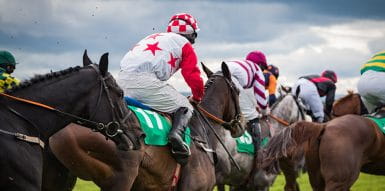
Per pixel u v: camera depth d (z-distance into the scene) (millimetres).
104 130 6242
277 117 11953
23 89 5828
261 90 10383
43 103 5871
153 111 7418
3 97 5652
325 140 8805
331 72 17562
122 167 6703
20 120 5695
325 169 8758
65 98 5996
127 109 6516
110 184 6723
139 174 7047
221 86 8648
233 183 10250
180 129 7316
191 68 7562
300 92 13430
